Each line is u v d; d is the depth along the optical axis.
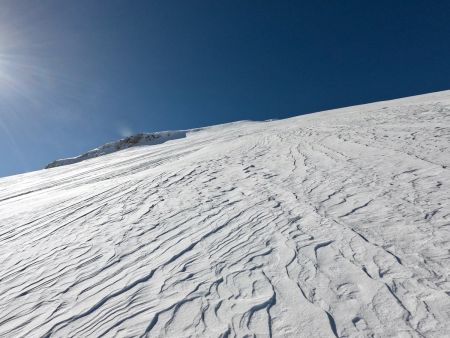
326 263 3.29
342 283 2.89
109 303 3.26
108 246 4.98
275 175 8.00
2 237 6.95
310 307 2.63
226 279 3.33
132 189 9.45
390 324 2.27
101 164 27.91
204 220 5.43
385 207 4.50
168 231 5.18
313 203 5.31
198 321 2.70
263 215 5.16
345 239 3.75
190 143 31.36
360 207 4.71
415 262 2.98
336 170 7.28
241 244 4.18
